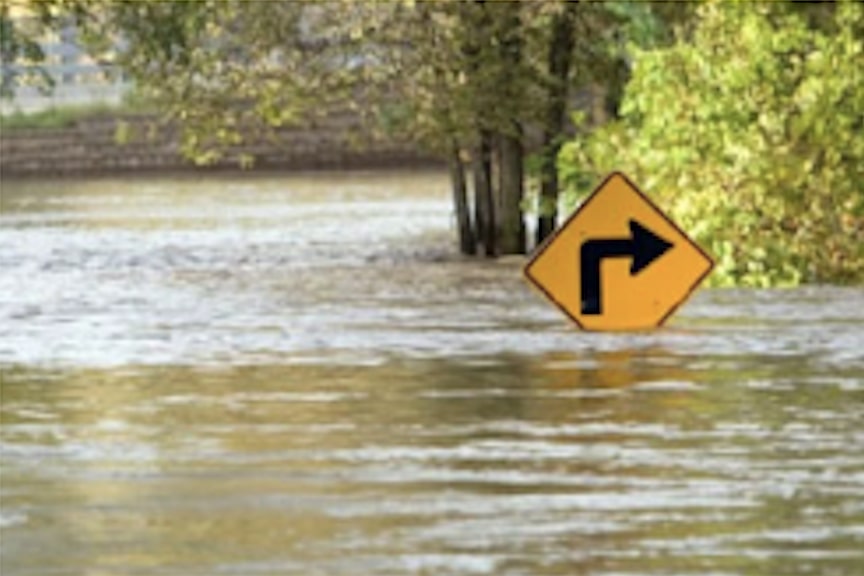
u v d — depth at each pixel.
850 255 46.41
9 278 51.06
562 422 25.88
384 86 58.34
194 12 58.09
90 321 39.56
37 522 19.88
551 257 35.22
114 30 58.84
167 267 54.34
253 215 74.19
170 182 95.25
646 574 17.58
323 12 57.88
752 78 47.28
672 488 21.45
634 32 57.44
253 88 58.66
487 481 21.95
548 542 18.88
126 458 23.55
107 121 102.19
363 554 18.39
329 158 100.88
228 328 37.84
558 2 56.22
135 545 18.81
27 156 101.69
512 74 57.25
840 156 46.72
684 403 27.39
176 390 29.22
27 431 25.61
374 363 31.97
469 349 33.66
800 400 27.61
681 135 47.31
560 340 34.66
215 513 20.28
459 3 56.97
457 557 18.25
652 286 35.28
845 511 20.20
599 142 49.84
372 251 59.34
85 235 65.81
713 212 46.19
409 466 22.86
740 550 18.50
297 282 48.75
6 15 58.91
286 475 22.36
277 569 17.81
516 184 58.75
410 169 100.19
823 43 47.62
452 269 52.94
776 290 44.75
